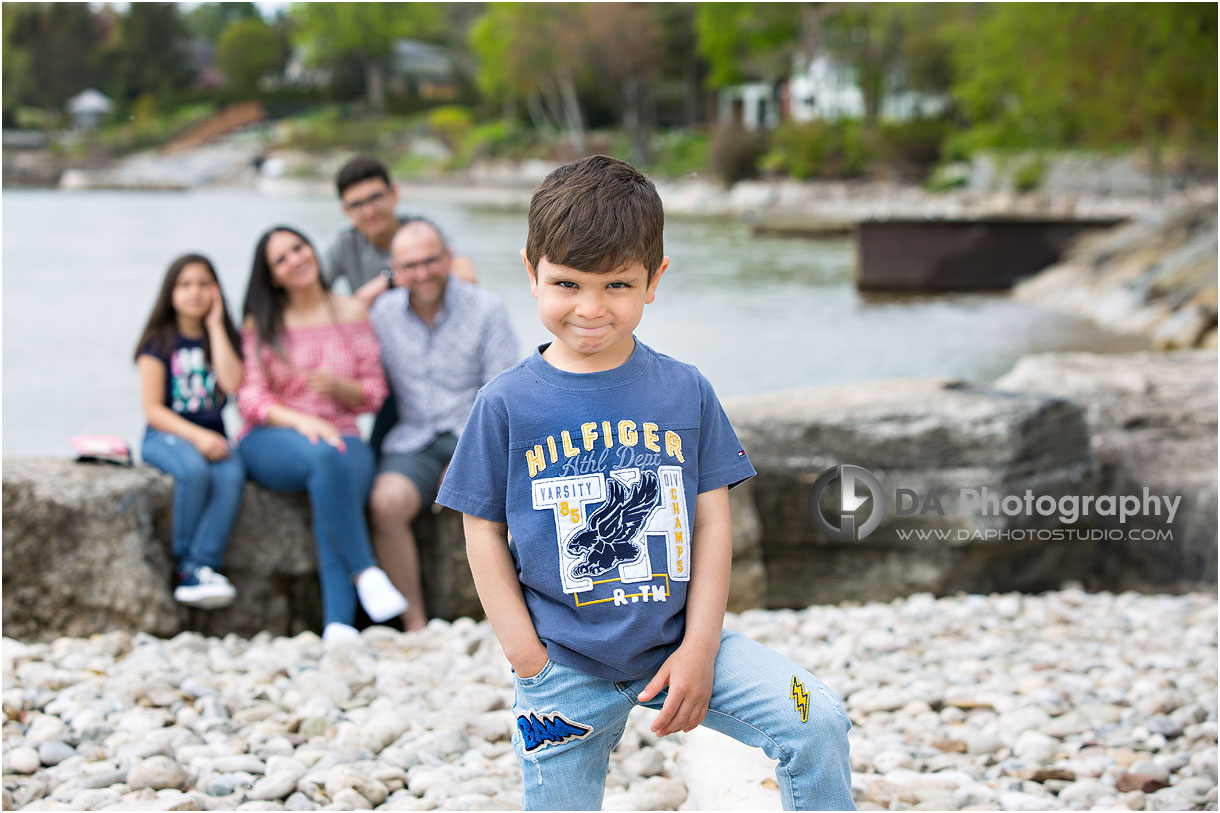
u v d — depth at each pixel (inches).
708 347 445.1
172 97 2090.3
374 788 100.7
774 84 2122.3
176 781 101.2
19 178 1750.7
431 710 124.5
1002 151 1414.9
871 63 1797.5
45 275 617.9
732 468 71.7
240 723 117.8
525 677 68.6
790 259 841.5
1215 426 213.8
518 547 68.2
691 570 69.5
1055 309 603.5
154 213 1152.2
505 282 624.7
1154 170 1016.9
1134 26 835.4
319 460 156.4
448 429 168.7
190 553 157.0
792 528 188.7
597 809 72.9
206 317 164.9
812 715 66.3
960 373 393.4
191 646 149.0
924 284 703.1
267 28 2393.0
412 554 167.0
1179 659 144.1
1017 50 976.9
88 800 96.5
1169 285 539.8
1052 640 158.1
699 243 971.3
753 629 163.2
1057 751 114.5
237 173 2015.3
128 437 281.7
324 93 2464.3
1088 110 975.6
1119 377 232.4
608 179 66.1
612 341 67.1
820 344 457.4
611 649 66.7
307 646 148.2
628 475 67.8
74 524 149.2
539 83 2096.5
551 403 68.4
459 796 99.7
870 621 167.8
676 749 115.9
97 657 138.2
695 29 2043.6
